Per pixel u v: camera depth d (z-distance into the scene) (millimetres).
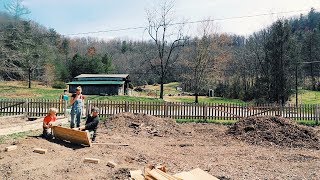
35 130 15016
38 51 61375
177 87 80312
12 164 8617
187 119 24797
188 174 7105
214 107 25094
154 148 12797
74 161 9320
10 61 48594
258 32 63031
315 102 54750
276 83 52781
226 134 16859
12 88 58031
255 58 65438
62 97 25891
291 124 16141
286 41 53094
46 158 9453
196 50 55438
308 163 10922
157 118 19453
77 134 11445
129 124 18203
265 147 14117
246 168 9984
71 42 106688
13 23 43000
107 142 13227
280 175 9211
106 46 113625
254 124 16594
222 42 60188
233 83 68625
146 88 80938
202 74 55438
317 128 21688
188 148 13359
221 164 10477
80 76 60156
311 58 76250
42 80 71688
